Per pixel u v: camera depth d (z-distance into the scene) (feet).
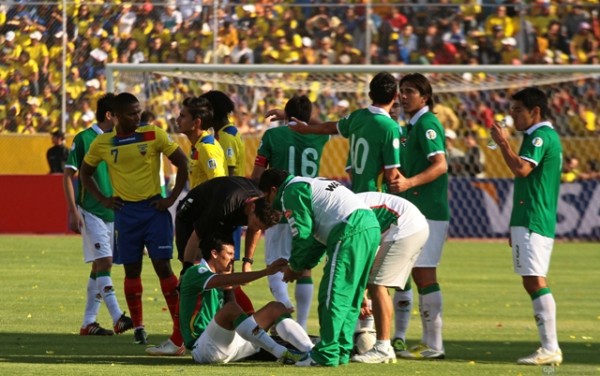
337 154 188.44
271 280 89.71
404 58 217.97
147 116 118.93
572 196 185.26
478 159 188.85
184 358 75.72
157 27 211.20
